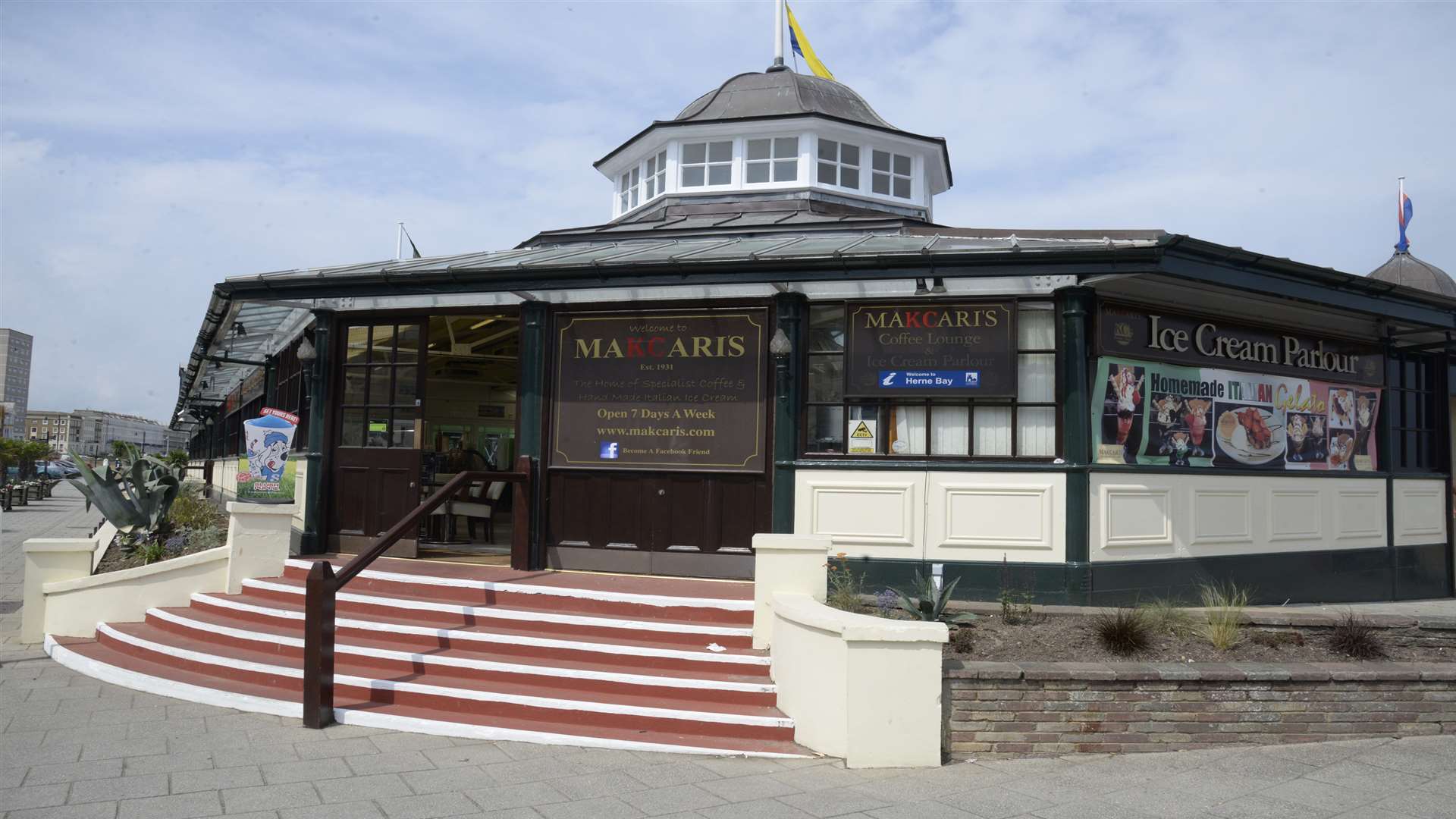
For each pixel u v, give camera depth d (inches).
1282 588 391.2
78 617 360.5
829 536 316.2
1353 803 208.2
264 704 273.3
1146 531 347.3
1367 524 430.6
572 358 380.8
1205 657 272.5
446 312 406.0
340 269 398.6
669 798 207.9
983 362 338.6
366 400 414.6
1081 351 333.1
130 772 219.3
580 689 274.8
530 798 205.9
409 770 223.0
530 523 372.5
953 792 214.4
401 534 291.3
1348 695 257.8
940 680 237.6
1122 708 247.6
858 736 233.6
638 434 371.2
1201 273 311.6
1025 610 298.4
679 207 503.5
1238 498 379.2
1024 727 244.1
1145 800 209.8
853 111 527.8
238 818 190.7
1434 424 478.9
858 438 351.3
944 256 306.7
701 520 364.2
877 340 348.2
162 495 475.5
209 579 374.3
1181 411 364.2
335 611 305.0
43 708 275.0
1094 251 295.1
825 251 331.9
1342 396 427.2
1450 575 471.2
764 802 206.4
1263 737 252.8
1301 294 347.9
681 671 282.0
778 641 268.4
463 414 683.4
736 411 362.6
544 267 343.6
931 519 340.2
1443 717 261.3
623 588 328.8
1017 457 340.2
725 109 517.3
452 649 300.0
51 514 1185.4
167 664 315.6
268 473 383.9
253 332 523.2
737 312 365.1
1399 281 614.9
